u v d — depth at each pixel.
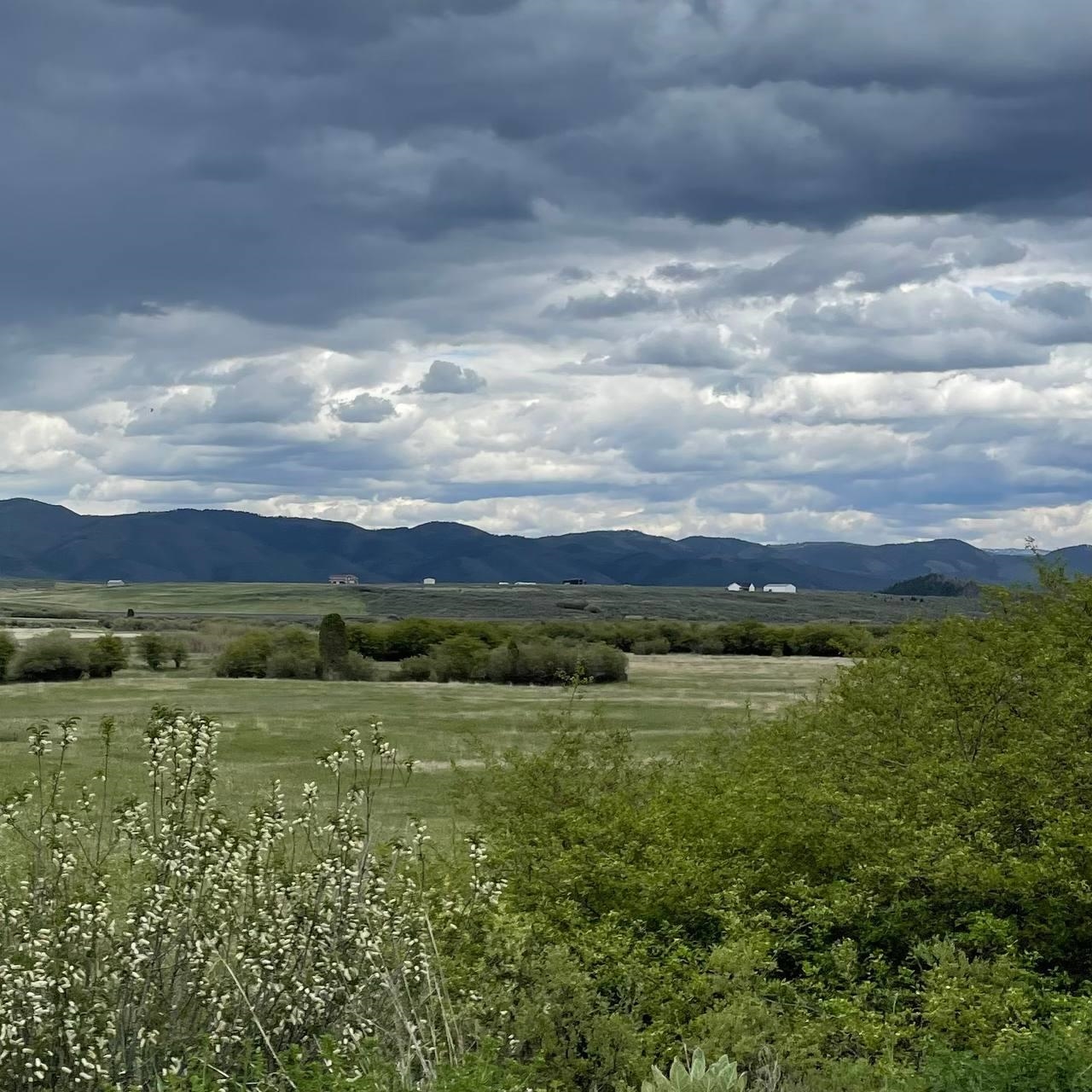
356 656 86.69
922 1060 8.34
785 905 11.32
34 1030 7.13
